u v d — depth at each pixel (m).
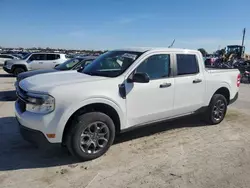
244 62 20.95
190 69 5.33
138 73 4.25
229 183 3.47
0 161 3.97
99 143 4.12
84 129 3.87
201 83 5.46
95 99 3.92
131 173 3.68
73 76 4.43
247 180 3.55
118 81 4.22
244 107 8.33
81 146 3.89
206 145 4.79
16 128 5.53
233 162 4.09
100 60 5.11
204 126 5.95
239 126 6.04
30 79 4.36
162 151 4.46
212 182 3.48
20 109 4.04
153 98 4.64
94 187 3.30
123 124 4.34
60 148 4.48
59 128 3.67
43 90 3.70
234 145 4.82
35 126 3.67
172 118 5.11
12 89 11.43
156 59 4.77
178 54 5.12
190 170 3.80
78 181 3.44
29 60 17.67
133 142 4.85
